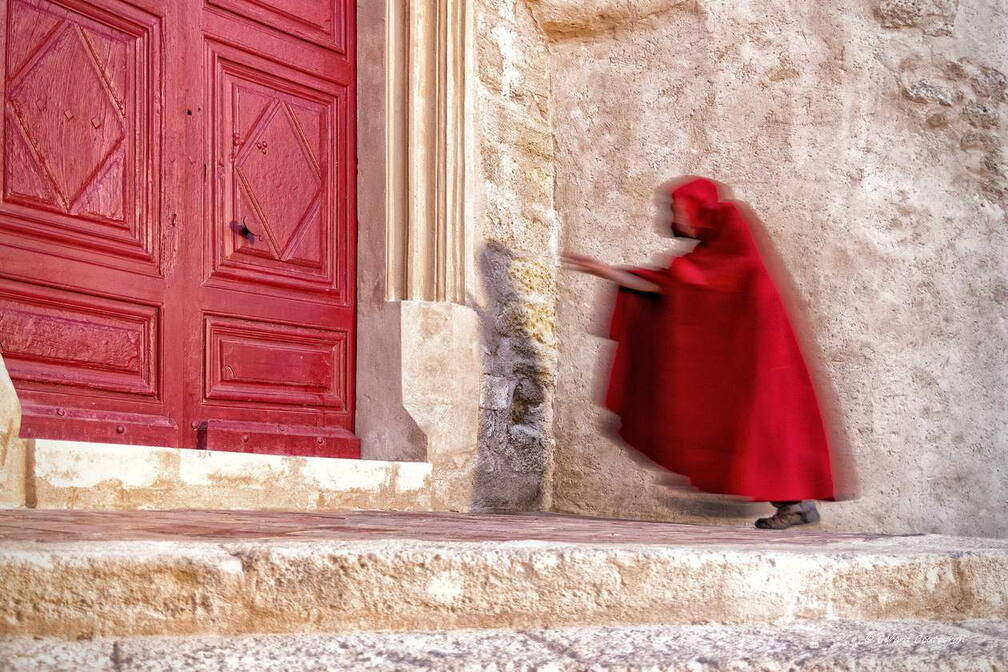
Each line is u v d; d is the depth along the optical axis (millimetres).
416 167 4574
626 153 5223
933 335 4656
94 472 3002
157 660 1360
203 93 3988
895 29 4809
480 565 1715
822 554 1981
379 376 4473
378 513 3715
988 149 4711
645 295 4008
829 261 4762
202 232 3941
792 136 4871
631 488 4996
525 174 5188
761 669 1491
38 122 3385
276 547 1622
